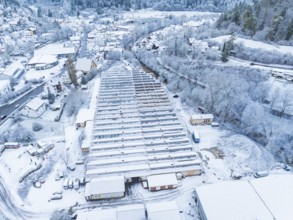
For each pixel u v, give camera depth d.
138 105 89.88
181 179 58.91
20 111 87.56
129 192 55.34
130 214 45.94
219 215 45.25
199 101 92.31
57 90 105.31
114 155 64.44
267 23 121.62
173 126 77.19
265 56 101.56
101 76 118.94
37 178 59.59
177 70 115.31
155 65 125.94
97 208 51.31
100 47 170.50
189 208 51.19
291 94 75.19
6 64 139.62
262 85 83.44
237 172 60.69
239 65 101.19
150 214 45.72
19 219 49.38
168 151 66.25
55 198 53.72
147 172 58.69
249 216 45.16
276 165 62.62
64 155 67.31
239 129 78.25
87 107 92.38
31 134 75.44
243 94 81.88
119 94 99.19
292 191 50.84
